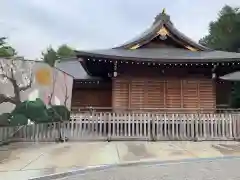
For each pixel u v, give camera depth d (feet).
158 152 31.09
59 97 40.32
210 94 50.88
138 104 50.31
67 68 74.90
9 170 22.00
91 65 49.60
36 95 35.04
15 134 36.73
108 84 64.90
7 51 128.36
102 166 23.97
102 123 39.75
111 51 50.55
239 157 29.25
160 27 53.57
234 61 45.68
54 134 38.14
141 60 45.91
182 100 50.75
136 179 20.04
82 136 39.09
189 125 40.42
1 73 31.63
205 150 32.63
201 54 51.13
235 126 40.73
